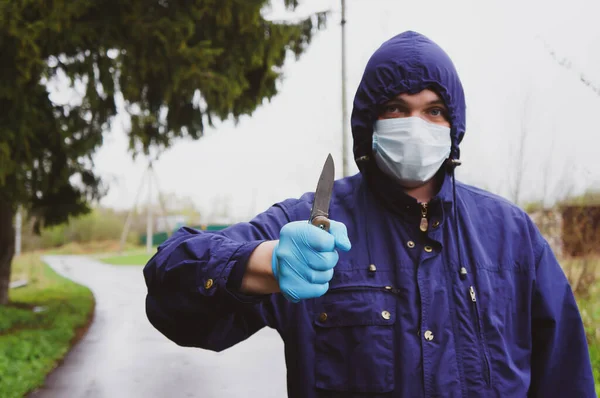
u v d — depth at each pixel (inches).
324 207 44.0
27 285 863.7
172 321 51.1
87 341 352.8
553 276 57.9
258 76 387.9
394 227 54.7
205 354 302.8
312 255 40.8
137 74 330.0
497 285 54.4
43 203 459.8
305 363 52.1
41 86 333.7
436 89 54.9
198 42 336.8
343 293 52.6
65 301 579.8
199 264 48.4
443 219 54.1
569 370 57.1
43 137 355.3
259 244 47.2
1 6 265.1
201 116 386.0
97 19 307.9
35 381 232.7
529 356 54.5
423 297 51.9
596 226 242.4
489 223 57.1
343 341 51.6
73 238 3009.4
